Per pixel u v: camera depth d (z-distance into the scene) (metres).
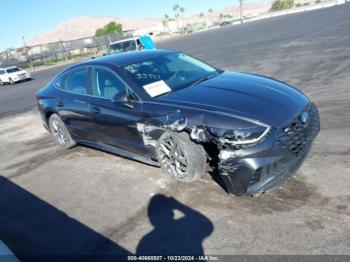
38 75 34.56
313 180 4.05
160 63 5.35
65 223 4.19
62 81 6.34
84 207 4.48
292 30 27.34
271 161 3.55
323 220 3.35
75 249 3.66
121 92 4.71
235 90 4.32
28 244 3.90
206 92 4.38
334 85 8.27
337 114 6.14
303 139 3.81
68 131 6.44
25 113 12.25
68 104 5.96
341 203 3.56
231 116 3.75
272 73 11.25
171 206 4.08
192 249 3.32
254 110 3.78
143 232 3.72
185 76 5.09
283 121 3.66
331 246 3.02
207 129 3.82
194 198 4.14
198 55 22.27
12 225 4.38
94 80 5.47
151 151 4.70
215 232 3.48
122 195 4.59
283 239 3.20
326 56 12.45
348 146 4.79
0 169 6.48
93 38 51.62
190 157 4.12
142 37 21.62
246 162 3.56
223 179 3.77
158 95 4.61
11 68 30.53
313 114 4.19
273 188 3.76
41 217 4.45
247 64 14.34
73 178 5.43
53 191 5.12
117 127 5.04
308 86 8.65
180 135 4.15
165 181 4.70
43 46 50.50
